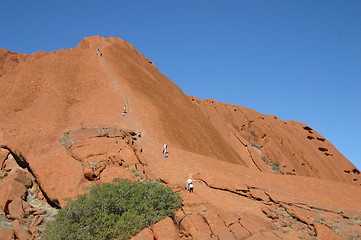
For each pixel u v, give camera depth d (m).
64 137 22.28
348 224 14.01
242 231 12.17
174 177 19.12
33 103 31.20
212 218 12.84
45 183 17.48
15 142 21.55
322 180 20.80
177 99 49.34
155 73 55.69
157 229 12.18
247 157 65.50
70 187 16.83
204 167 21.22
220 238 11.62
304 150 88.38
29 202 16.86
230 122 80.44
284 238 12.04
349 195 18.53
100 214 13.21
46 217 15.63
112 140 21.50
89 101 32.84
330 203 17.28
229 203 15.98
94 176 16.98
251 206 15.72
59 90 34.09
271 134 86.38
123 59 48.69
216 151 38.81
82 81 37.97
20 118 26.33
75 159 19.20
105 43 56.88
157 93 44.25
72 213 13.43
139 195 14.13
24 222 14.87
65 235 12.57
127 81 40.38
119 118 28.84
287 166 74.25
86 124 25.70
